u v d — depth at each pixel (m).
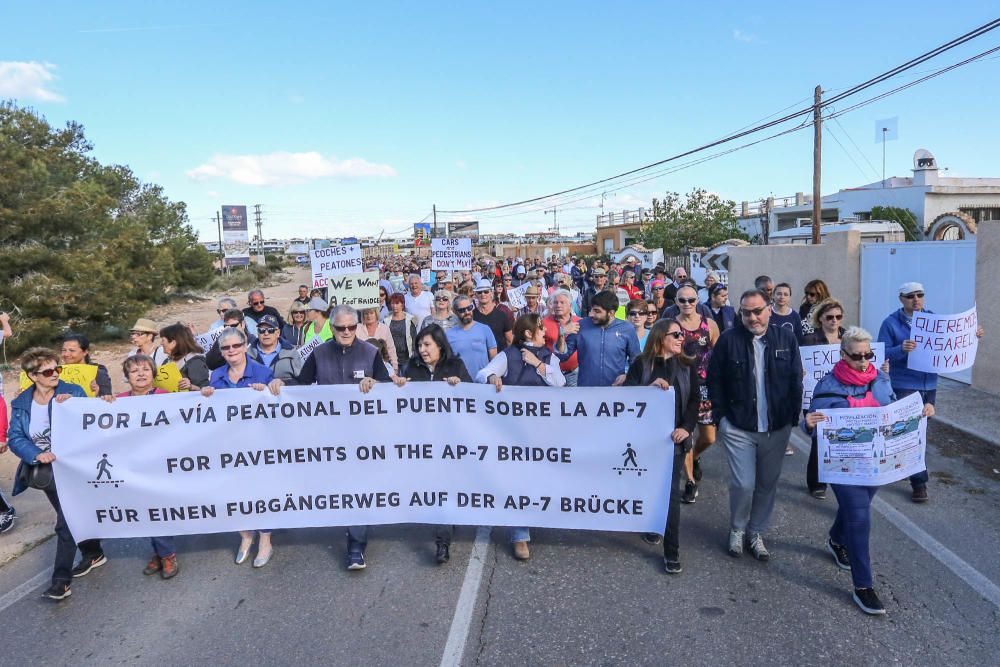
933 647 3.85
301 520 5.11
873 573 4.71
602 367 6.00
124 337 21.30
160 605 4.62
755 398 4.79
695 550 5.19
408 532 5.72
